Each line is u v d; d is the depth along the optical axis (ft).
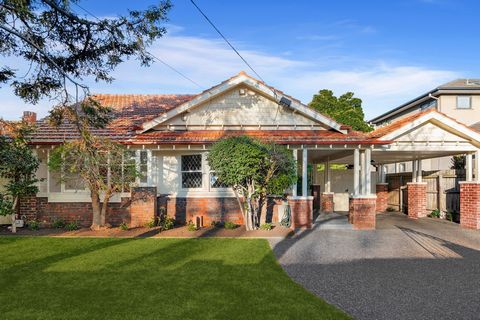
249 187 45.32
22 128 41.57
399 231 48.14
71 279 26.04
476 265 31.12
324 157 67.56
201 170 53.31
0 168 44.24
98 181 42.83
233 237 41.98
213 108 53.57
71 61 41.78
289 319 19.53
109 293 23.27
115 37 38.96
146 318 19.58
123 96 69.87
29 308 20.84
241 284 25.14
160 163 54.29
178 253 33.96
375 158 67.51
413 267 30.40
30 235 42.73
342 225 50.06
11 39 39.52
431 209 66.33
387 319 20.06
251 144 43.65
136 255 33.06
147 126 51.60
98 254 33.37
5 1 33.50
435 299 23.02
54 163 45.21
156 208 50.39
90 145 40.78
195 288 24.23
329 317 19.85
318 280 26.76
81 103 39.65
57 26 39.88
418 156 63.26
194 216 50.57
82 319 19.44
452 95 100.07
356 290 24.64
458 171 59.26
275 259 32.27
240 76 52.03
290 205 49.47
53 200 51.26
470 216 51.85
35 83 41.32
